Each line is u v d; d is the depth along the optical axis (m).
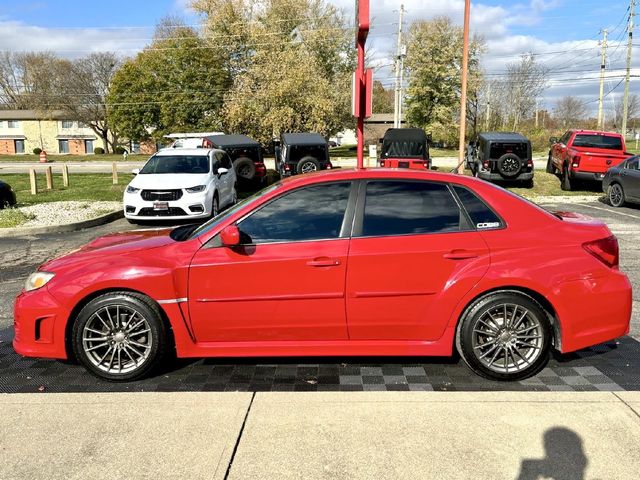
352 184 3.97
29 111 75.94
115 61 65.12
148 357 3.93
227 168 14.26
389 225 3.88
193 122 50.31
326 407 3.34
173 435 3.06
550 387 3.81
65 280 3.89
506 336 3.85
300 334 3.91
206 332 3.92
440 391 3.75
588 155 16.91
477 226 3.87
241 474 2.72
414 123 53.84
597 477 2.67
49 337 3.93
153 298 3.85
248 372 4.15
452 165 31.86
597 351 4.49
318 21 47.38
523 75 59.06
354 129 46.72
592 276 3.79
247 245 3.87
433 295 3.81
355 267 3.80
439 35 50.44
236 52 48.72
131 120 56.59
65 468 2.78
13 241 10.23
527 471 2.71
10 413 3.33
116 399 3.49
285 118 34.81
